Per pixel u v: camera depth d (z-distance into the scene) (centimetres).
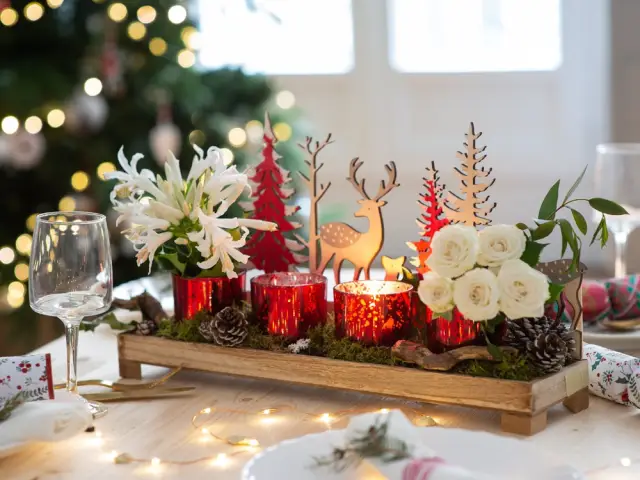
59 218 117
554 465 85
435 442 91
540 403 102
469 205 114
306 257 130
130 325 129
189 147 261
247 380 125
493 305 99
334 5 380
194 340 123
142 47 262
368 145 386
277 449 89
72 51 259
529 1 371
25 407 100
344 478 86
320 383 114
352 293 118
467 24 376
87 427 101
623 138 331
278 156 129
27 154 246
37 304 112
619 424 106
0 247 262
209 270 123
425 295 103
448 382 106
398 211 387
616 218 163
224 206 120
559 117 375
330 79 383
